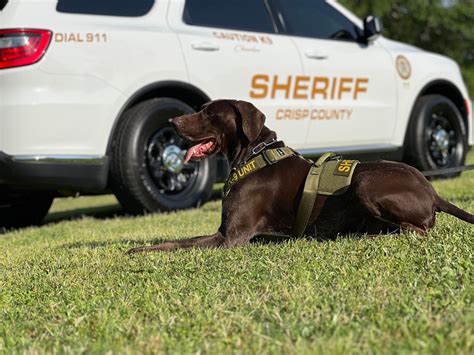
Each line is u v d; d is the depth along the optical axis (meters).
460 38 21.06
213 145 4.31
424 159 8.13
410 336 2.14
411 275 2.88
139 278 3.30
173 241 4.04
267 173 4.01
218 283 3.02
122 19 6.30
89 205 10.59
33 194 6.90
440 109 8.28
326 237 3.99
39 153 5.66
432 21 19.88
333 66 7.36
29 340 2.51
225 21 6.92
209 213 6.23
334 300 2.61
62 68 5.76
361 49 7.70
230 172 4.18
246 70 6.81
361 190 3.77
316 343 2.13
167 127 6.49
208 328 2.40
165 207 6.49
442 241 3.48
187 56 6.49
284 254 3.51
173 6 6.64
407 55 8.16
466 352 1.99
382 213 3.78
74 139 5.84
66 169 5.80
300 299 2.65
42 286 3.37
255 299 2.71
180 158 6.58
